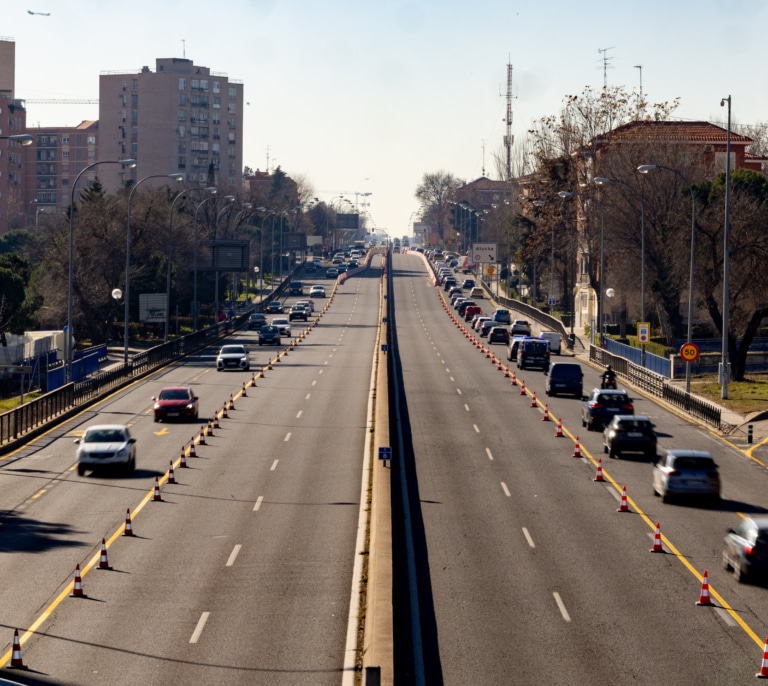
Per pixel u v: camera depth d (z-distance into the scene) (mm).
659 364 77000
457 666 21438
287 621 23844
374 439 49375
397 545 30438
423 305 153875
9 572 27969
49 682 20172
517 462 44562
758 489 40188
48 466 43812
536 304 144250
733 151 123812
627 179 98000
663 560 29641
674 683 20562
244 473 41656
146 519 34062
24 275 98375
